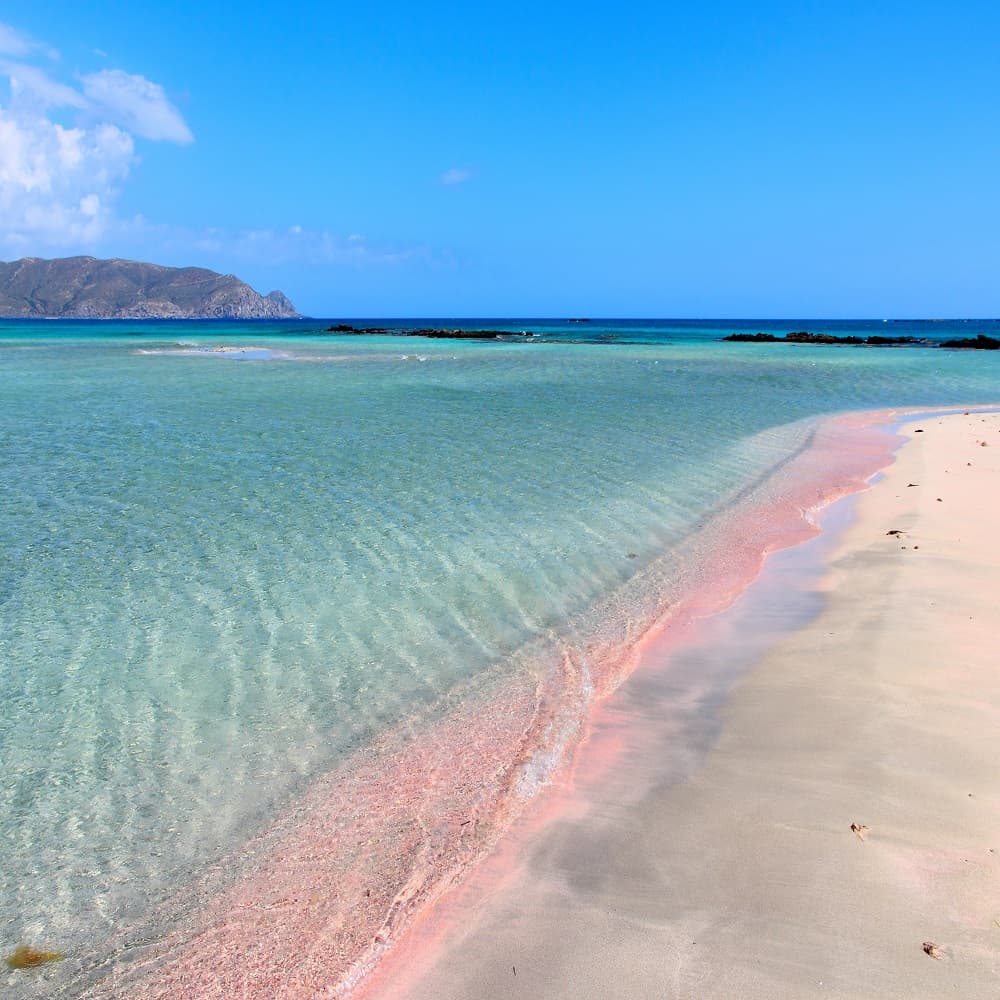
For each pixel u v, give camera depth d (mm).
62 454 16797
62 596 9047
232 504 12961
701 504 13516
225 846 5012
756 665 7410
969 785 5086
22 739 6215
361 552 10688
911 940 3861
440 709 6707
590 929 4102
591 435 20250
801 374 41031
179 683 7125
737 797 5215
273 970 4012
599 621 8594
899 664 6984
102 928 4348
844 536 11609
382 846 4941
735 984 3672
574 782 5559
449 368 43031
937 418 24719
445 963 3951
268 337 87938
